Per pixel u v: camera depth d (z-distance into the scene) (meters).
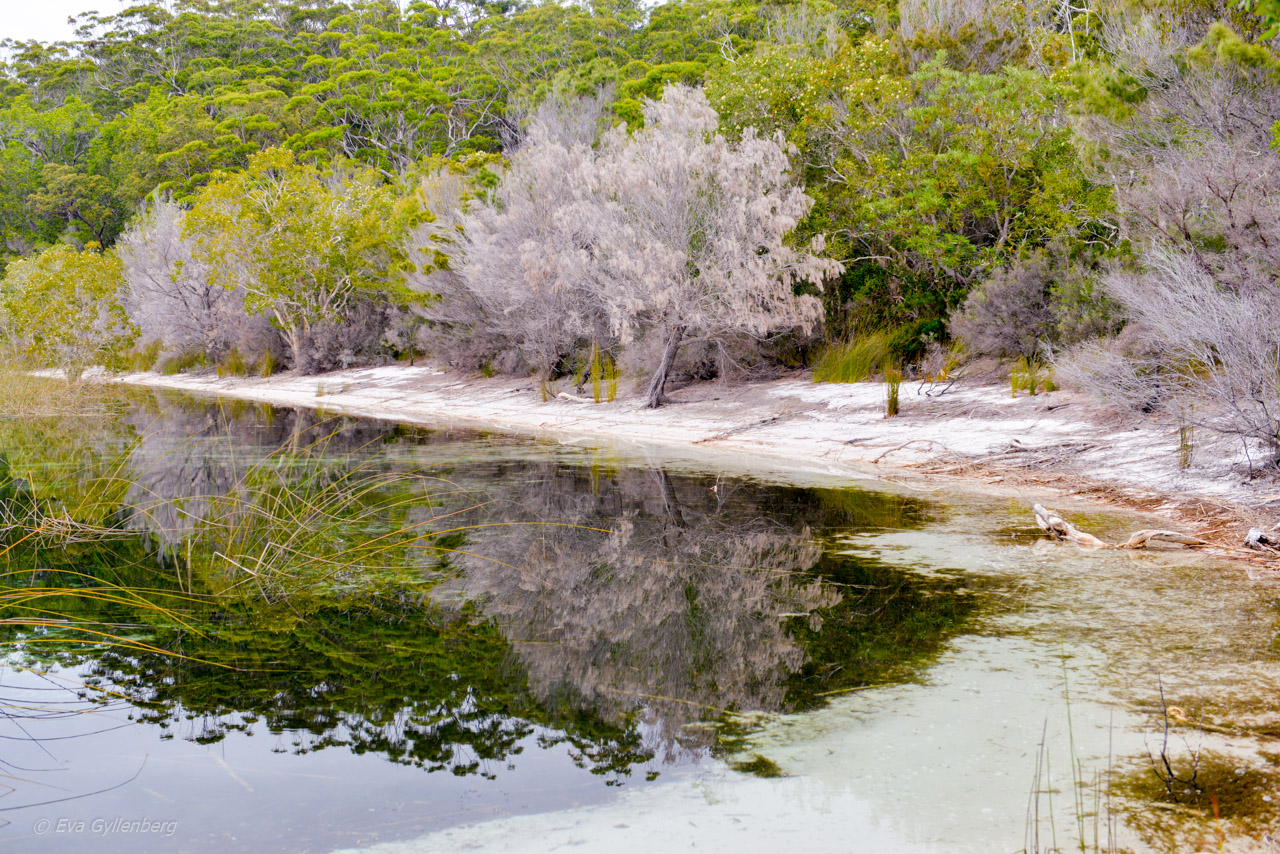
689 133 15.23
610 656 4.00
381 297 27.06
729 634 4.30
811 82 16.33
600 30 47.56
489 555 6.10
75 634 4.41
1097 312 10.84
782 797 2.65
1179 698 3.30
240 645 4.23
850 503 7.62
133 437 13.43
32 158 56.94
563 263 15.23
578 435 13.50
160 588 5.32
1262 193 8.23
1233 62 8.52
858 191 15.28
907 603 4.70
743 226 13.72
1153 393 8.73
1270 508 6.45
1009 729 3.07
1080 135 11.13
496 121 47.56
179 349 32.28
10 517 7.52
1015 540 6.14
